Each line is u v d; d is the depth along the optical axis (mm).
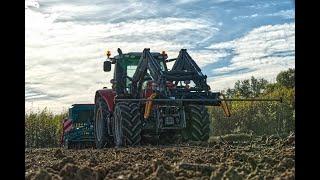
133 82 13961
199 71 13281
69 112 17344
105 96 14164
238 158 6195
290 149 7172
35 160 7402
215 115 19766
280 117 19422
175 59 14375
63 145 18688
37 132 21859
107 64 14867
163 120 12461
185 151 8086
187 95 12594
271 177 4371
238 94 21094
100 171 4707
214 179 4332
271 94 20625
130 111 12320
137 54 14805
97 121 15164
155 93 12398
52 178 4258
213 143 11258
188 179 4480
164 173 4199
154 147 10578
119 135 12477
